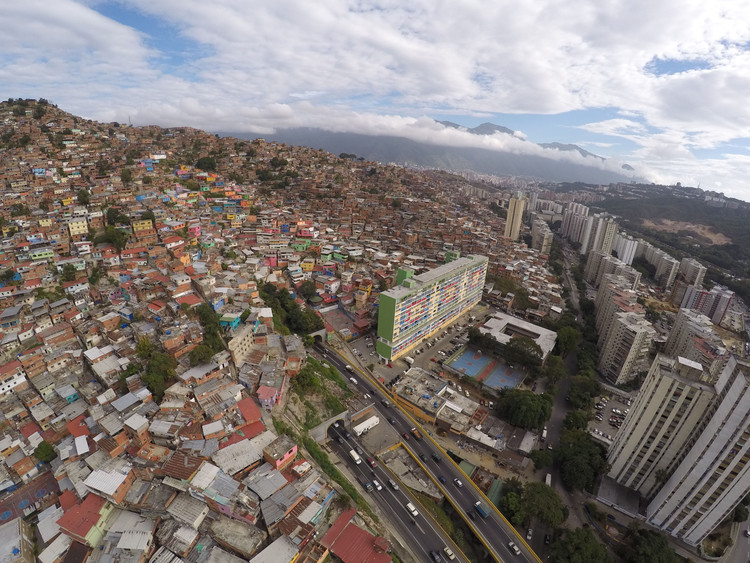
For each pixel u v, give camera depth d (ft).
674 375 361.51
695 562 355.15
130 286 513.86
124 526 287.89
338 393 501.15
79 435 349.00
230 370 442.91
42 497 323.78
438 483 400.06
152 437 342.64
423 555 329.31
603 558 334.85
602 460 422.82
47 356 411.34
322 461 383.86
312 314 624.18
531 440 477.36
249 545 280.31
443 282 647.15
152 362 395.55
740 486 319.47
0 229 592.60
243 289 579.89
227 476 312.71
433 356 630.33
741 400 300.61
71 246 581.12
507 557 338.75
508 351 606.55
